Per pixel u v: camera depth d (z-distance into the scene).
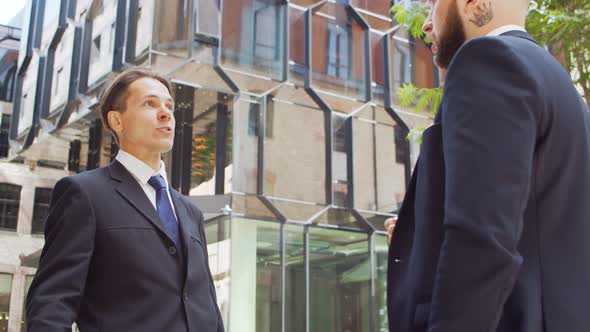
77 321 1.93
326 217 12.42
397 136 13.71
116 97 2.25
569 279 1.02
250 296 11.32
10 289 12.03
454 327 0.94
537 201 1.07
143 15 10.77
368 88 13.55
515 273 0.93
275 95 12.27
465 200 0.98
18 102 13.38
